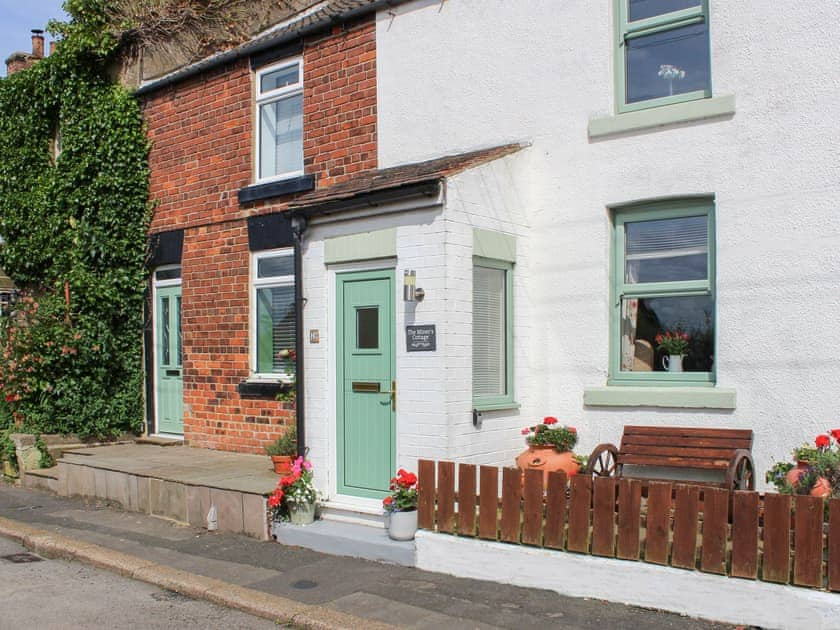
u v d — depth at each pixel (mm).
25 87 13406
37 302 12344
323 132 10117
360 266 7715
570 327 7883
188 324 11695
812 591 4926
